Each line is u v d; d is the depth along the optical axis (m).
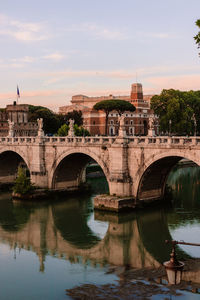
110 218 48.06
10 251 38.22
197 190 65.31
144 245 39.50
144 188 50.50
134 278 30.39
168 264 14.51
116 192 50.38
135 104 144.62
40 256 36.75
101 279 30.62
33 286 29.80
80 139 60.22
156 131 146.62
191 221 45.75
